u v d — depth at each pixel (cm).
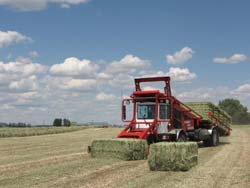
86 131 4850
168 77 1997
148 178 1191
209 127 2398
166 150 1334
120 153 1627
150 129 1844
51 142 2858
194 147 1430
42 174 1285
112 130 5081
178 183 1105
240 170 1338
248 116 9838
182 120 2138
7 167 1470
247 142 2608
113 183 1110
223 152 1936
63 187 1070
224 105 10012
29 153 2017
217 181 1138
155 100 1897
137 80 2058
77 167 1430
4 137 3662
